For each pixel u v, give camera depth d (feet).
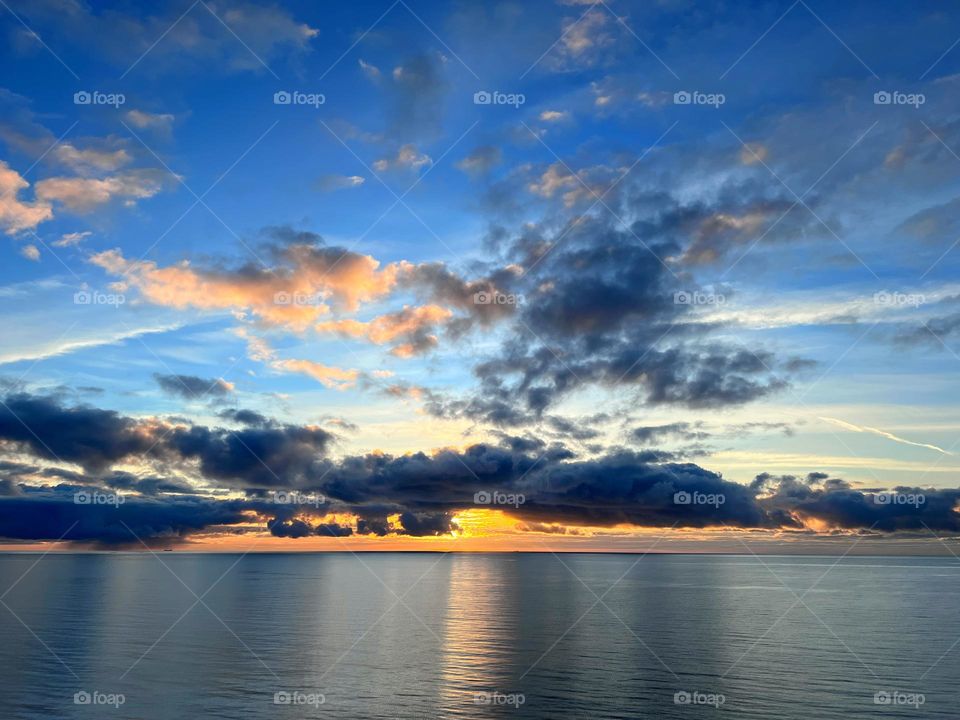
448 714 118.01
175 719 114.62
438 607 288.10
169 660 162.50
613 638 201.57
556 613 266.57
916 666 160.25
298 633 208.74
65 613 259.80
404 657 167.43
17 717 116.16
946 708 122.83
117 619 242.17
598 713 119.14
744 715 118.32
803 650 182.29
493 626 227.20
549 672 150.20
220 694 130.11
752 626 231.71
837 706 124.26
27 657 167.02
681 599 334.44
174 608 278.46
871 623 245.24
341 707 121.60
